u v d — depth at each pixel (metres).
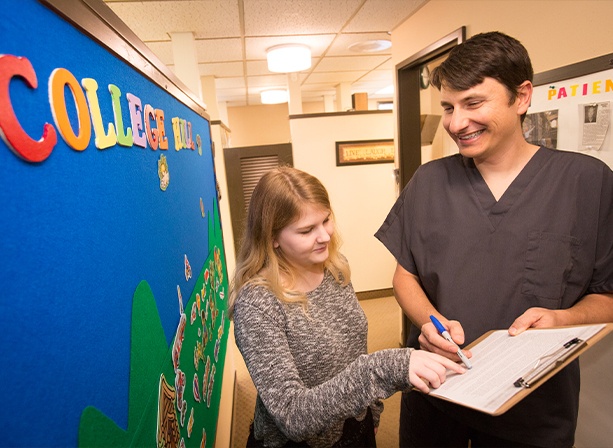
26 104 0.32
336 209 3.43
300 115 3.28
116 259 0.50
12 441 0.28
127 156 0.58
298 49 2.86
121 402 0.48
